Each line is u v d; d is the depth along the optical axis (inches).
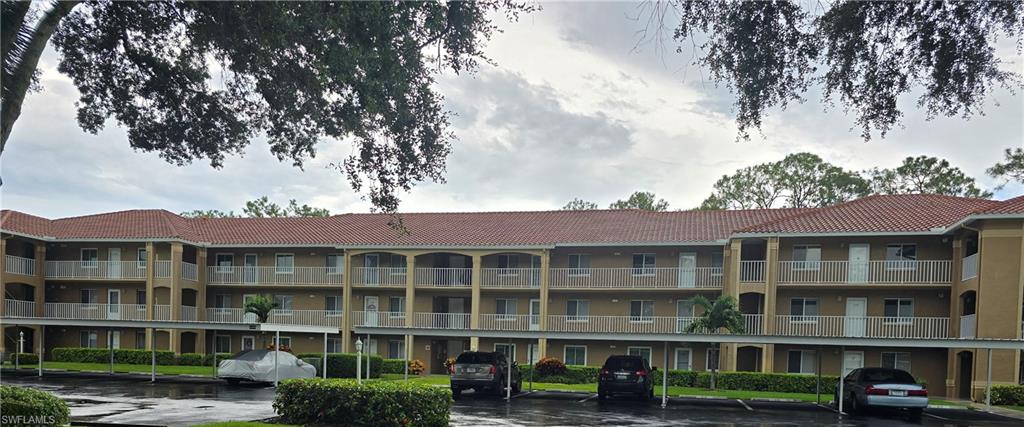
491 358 920.3
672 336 869.8
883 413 802.8
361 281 1473.9
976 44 356.2
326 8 424.2
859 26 363.3
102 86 530.3
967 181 1782.7
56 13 411.5
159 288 1517.0
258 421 586.6
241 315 1523.1
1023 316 1002.7
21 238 1499.8
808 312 1241.4
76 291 1576.0
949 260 1147.3
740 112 388.2
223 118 554.9
